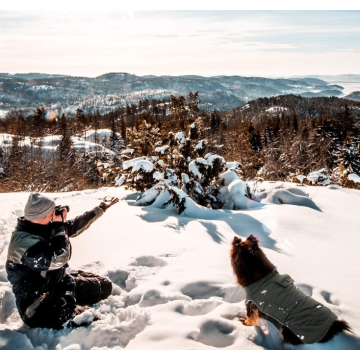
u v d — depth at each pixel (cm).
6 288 325
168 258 396
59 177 1698
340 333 244
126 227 512
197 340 251
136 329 267
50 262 257
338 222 571
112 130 7006
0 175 1873
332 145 3488
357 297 300
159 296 306
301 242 479
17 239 257
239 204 696
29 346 246
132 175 772
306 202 690
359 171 2805
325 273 353
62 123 5925
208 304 298
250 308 271
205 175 725
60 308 272
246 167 1273
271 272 270
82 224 313
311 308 238
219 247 432
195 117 847
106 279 321
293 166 1672
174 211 642
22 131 4962
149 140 852
